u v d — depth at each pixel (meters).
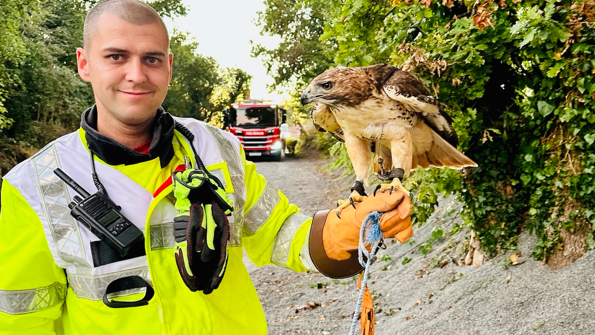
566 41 3.11
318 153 21.06
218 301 1.60
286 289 6.12
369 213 1.57
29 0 13.94
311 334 4.79
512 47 3.31
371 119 1.88
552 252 3.60
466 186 4.22
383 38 3.89
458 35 3.31
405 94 1.81
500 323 3.40
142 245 1.52
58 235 1.50
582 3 3.02
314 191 12.52
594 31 3.08
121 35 1.50
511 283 3.71
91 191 1.53
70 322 1.59
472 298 3.88
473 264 4.42
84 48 1.57
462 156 2.16
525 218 4.08
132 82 1.50
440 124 2.02
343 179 12.97
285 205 1.87
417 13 3.52
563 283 3.35
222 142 1.74
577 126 3.38
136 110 1.53
